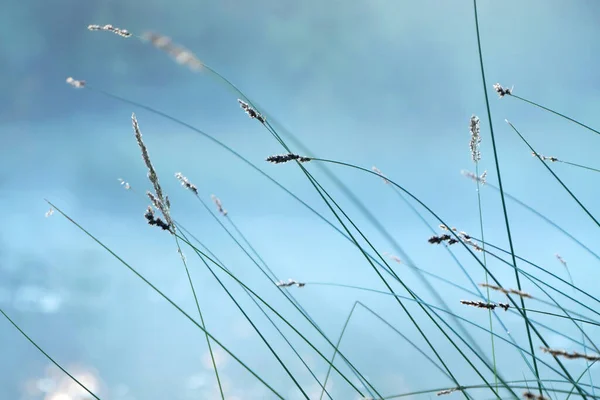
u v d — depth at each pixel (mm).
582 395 993
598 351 1017
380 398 1019
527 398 910
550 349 914
